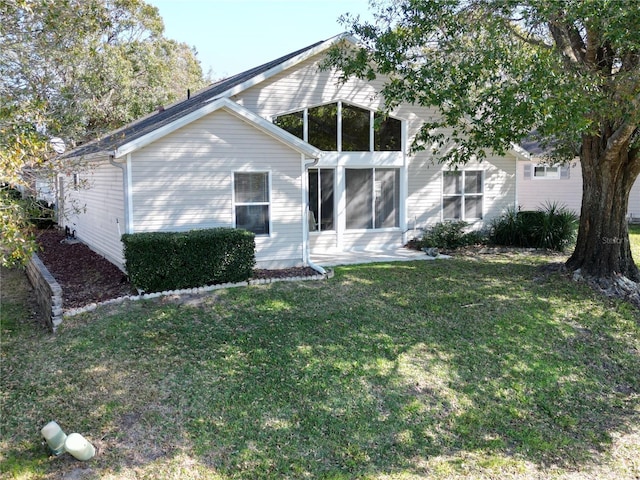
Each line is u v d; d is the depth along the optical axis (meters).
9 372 6.21
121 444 4.85
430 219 15.30
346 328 7.61
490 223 16.09
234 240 9.62
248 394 5.80
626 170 9.98
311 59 13.18
